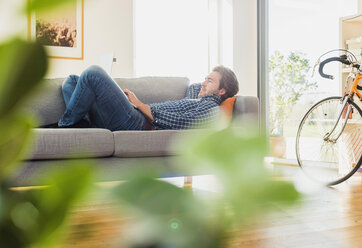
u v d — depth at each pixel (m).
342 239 1.58
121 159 2.13
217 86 2.56
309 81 4.02
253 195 0.10
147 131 2.17
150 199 0.10
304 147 3.76
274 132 4.46
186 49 5.48
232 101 2.38
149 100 2.74
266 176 0.11
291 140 4.16
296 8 4.21
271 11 4.56
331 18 3.79
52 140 1.92
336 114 3.32
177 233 0.10
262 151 0.11
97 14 4.95
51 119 2.41
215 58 5.41
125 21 5.12
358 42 3.36
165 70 5.38
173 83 2.85
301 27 4.15
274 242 1.50
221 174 0.11
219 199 0.10
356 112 3.17
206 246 0.10
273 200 0.10
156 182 0.10
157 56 5.34
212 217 0.10
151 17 5.29
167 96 2.79
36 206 0.10
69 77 2.51
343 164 3.23
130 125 2.34
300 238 1.57
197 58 5.55
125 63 5.14
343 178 2.75
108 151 2.07
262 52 4.66
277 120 4.43
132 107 2.36
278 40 4.46
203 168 0.11
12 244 0.09
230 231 0.10
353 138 3.22
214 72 2.57
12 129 0.10
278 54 4.46
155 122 2.33
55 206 0.10
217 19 5.37
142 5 5.24
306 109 4.04
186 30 5.48
